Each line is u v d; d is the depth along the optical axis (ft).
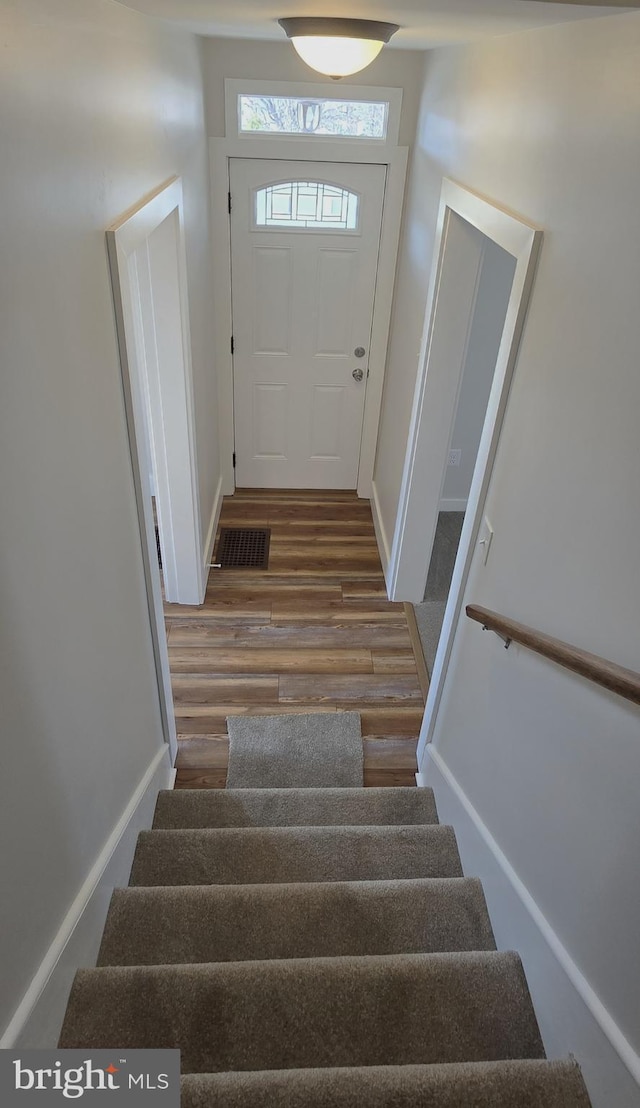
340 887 6.24
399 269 12.32
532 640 4.94
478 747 6.73
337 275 12.73
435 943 5.94
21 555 3.69
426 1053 4.79
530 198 5.48
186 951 5.70
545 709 5.15
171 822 7.86
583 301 4.48
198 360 10.81
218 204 11.86
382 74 10.78
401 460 11.73
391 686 10.57
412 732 9.86
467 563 7.00
